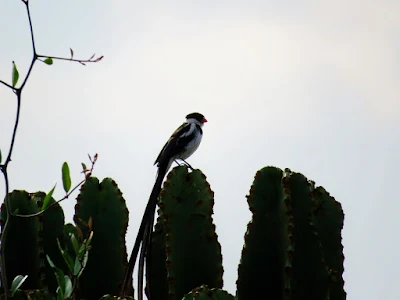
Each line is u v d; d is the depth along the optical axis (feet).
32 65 25.38
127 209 37.91
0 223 35.76
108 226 37.73
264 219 34.73
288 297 33.60
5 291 24.84
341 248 37.60
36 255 35.58
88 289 37.24
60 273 24.81
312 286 34.24
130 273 37.06
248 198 34.96
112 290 37.42
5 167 24.84
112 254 37.55
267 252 34.65
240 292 34.60
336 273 37.14
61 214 37.19
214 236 35.83
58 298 24.53
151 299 37.81
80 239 26.13
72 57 25.63
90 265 37.37
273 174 35.19
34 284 35.47
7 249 35.65
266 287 34.53
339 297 37.04
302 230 34.60
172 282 35.22
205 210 36.06
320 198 37.99
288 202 34.01
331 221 37.78
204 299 30.22
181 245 35.70
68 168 25.73
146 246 37.86
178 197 36.17
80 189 37.78
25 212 36.09
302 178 35.09
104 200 37.93
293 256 34.22
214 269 35.60
